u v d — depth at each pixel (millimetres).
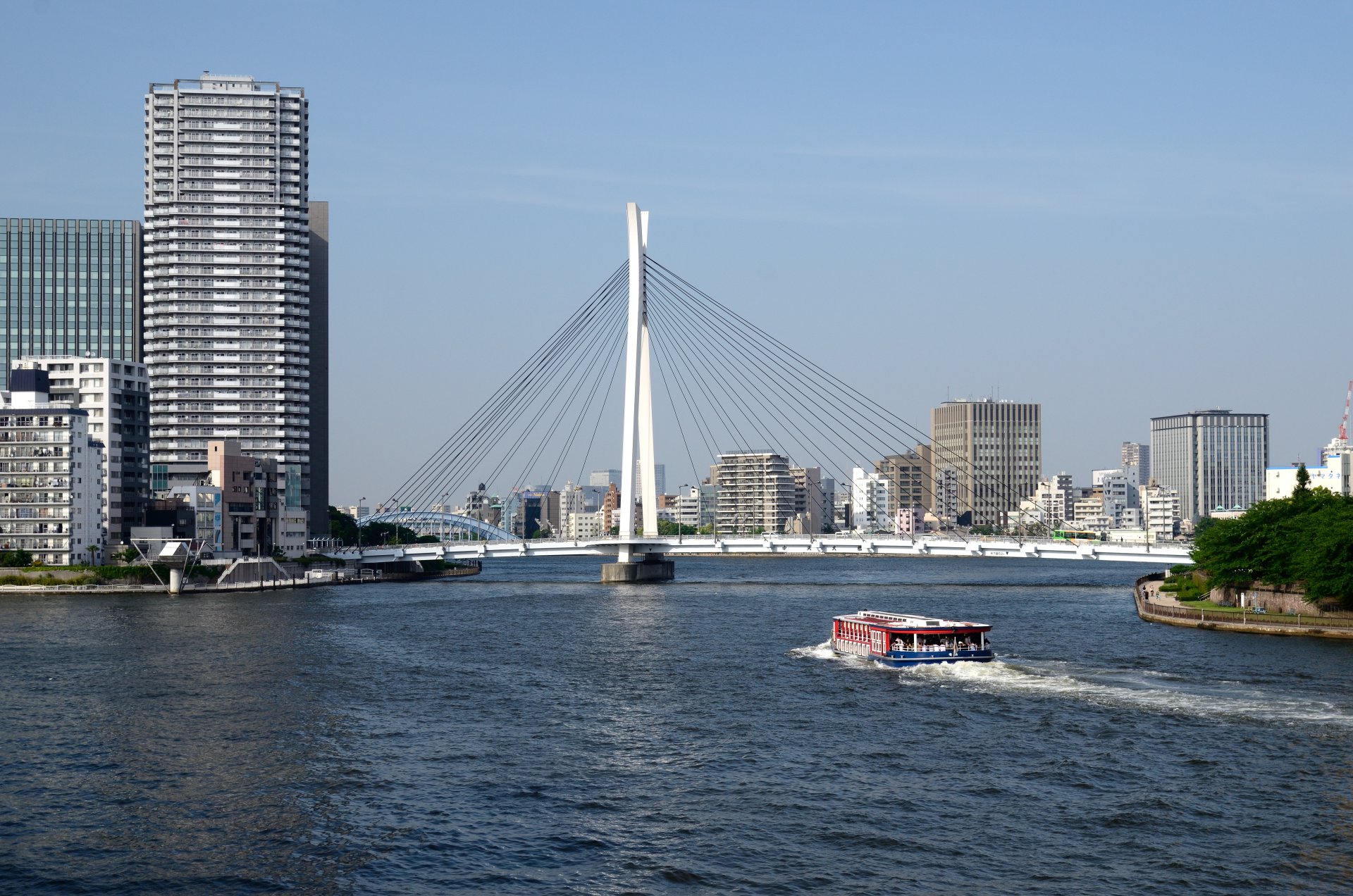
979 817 83625
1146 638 172500
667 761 99438
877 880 72688
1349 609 176125
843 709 118750
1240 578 195500
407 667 150625
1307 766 95000
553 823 83562
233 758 101750
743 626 199875
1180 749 100562
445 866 75938
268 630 192875
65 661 155500
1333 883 71938
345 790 91938
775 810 85688
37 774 97062
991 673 138875
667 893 71250
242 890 72812
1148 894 70438
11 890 72875
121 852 78938
